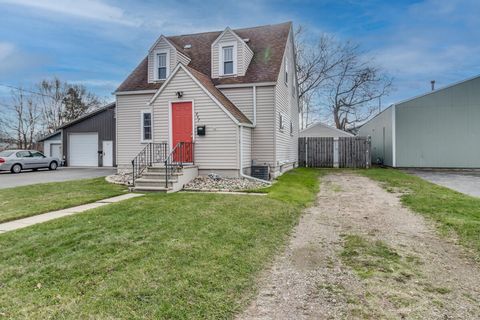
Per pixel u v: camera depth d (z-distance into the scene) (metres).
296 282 3.72
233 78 13.81
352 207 7.85
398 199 8.73
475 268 4.09
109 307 2.93
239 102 13.54
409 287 3.57
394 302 3.23
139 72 15.79
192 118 11.80
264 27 16.83
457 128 17.30
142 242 4.66
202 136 11.70
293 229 5.97
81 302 3.01
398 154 18.08
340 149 20.55
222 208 6.96
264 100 13.28
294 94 19.44
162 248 4.41
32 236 4.99
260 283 3.68
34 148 36.00
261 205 7.45
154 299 3.10
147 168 10.98
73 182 12.34
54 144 25.97
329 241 5.26
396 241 5.18
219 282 3.55
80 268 3.75
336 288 3.56
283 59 14.81
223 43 14.09
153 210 6.71
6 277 3.56
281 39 15.59
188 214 6.38
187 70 11.79
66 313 2.83
